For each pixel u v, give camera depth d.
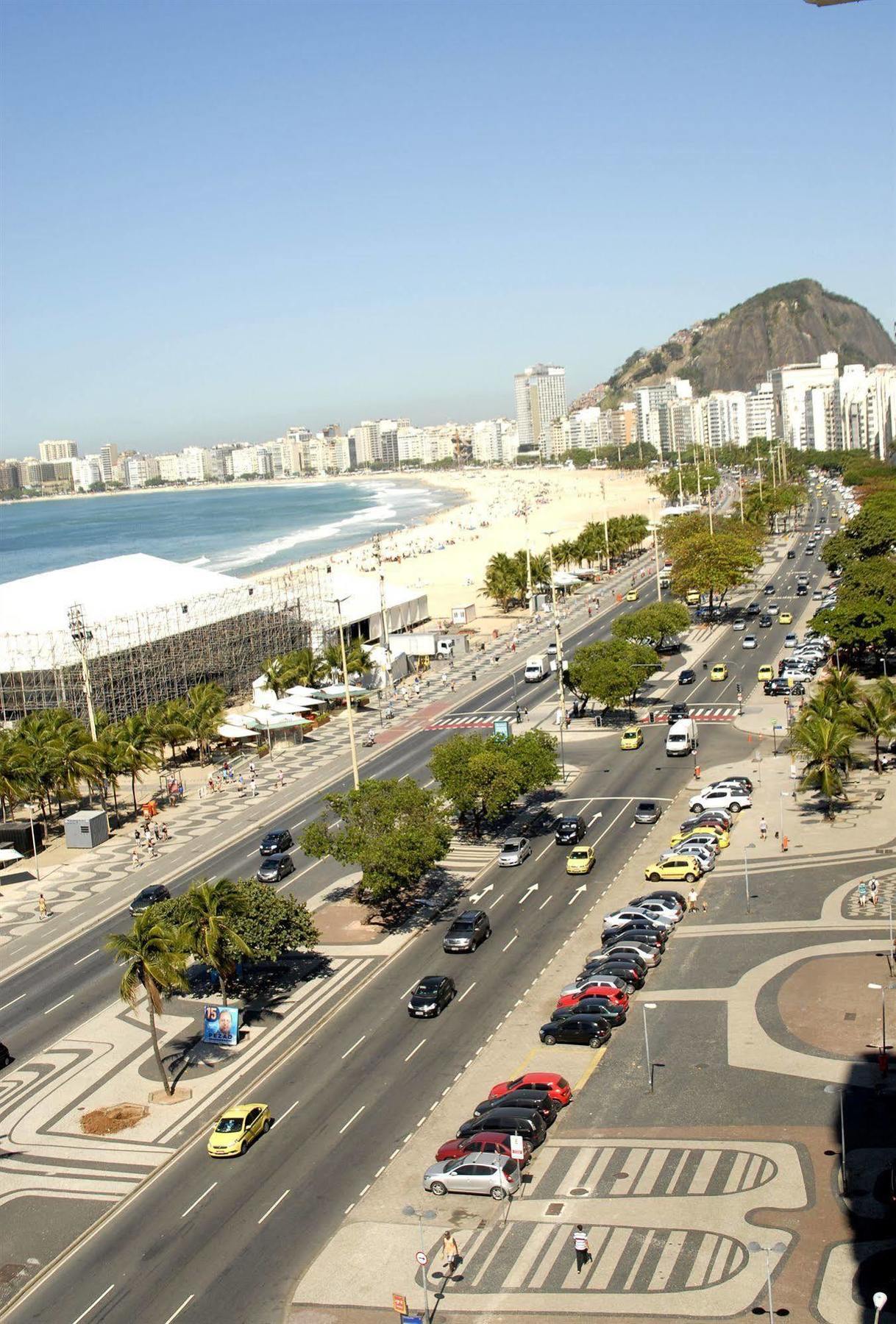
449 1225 57.12
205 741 169.50
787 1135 61.06
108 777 139.00
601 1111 65.88
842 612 169.12
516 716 173.00
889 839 105.31
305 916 87.56
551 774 121.06
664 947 87.44
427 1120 67.62
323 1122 69.06
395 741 165.12
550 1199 57.94
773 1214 54.56
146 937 74.94
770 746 144.12
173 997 89.81
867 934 85.19
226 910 82.81
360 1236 57.22
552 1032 74.94
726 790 121.38
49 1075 78.75
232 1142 66.25
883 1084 65.00
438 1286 52.44
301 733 170.38
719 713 164.50
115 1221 61.31
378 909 103.31
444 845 100.44
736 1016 75.12
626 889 101.56
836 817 112.94
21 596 198.38
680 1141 61.72
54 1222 61.75
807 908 91.69
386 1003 84.38
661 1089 67.38
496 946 92.56
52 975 96.19
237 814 137.12
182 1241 58.81
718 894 97.31
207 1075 76.75
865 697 127.62
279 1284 54.38
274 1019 83.81
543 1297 50.81
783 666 180.25
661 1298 49.78
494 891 105.00
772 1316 47.59
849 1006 74.50
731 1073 68.12
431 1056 75.56
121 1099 74.56
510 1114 63.56
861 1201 54.88
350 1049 77.94
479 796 116.12
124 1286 55.59
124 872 120.31
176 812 141.00
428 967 90.12
